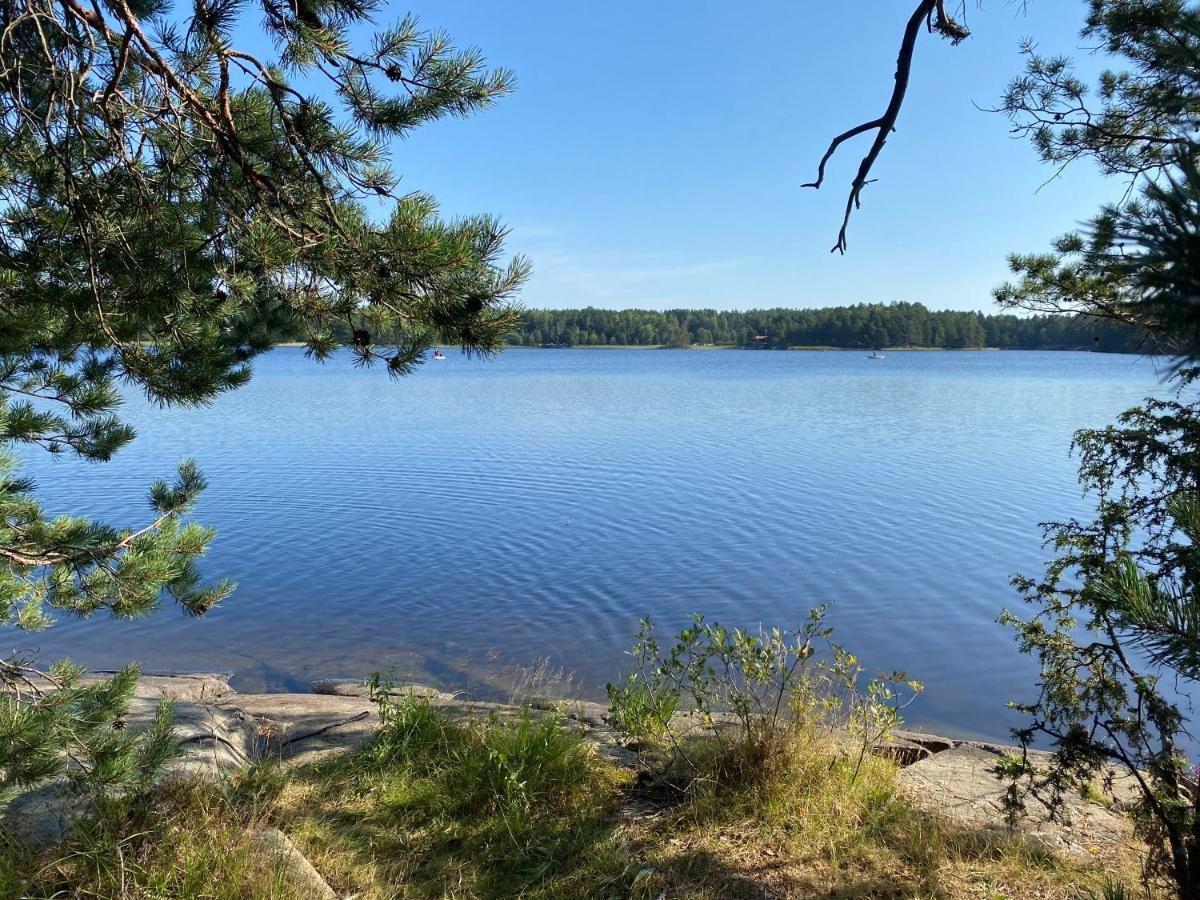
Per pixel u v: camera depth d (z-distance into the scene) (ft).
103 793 10.97
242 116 10.90
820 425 111.55
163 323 11.97
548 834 12.62
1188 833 9.41
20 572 14.37
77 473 68.03
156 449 84.07
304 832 12.37
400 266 10.18
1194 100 5.14
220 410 136.15
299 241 10.62
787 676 14.39
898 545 44.91
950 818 13.17
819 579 38.45
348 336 11.58
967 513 53.01
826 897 10.83
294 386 211.61
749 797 13.32
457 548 44.91
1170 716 9.72
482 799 13.61
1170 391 3.86
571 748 15.15
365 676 27.22
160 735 11.76
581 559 42.42
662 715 15.15
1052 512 52.85
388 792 13.92
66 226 10.40
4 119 10.01
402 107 10.46
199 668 28.02
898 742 17.52
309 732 17.24
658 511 54.70
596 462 76.43
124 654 29.35
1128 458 9.53
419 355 11.44
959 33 10.61
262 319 14.67
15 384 15.62
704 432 103.24
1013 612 32.99
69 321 13.28
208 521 51.42
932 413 129.39
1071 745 10.28
